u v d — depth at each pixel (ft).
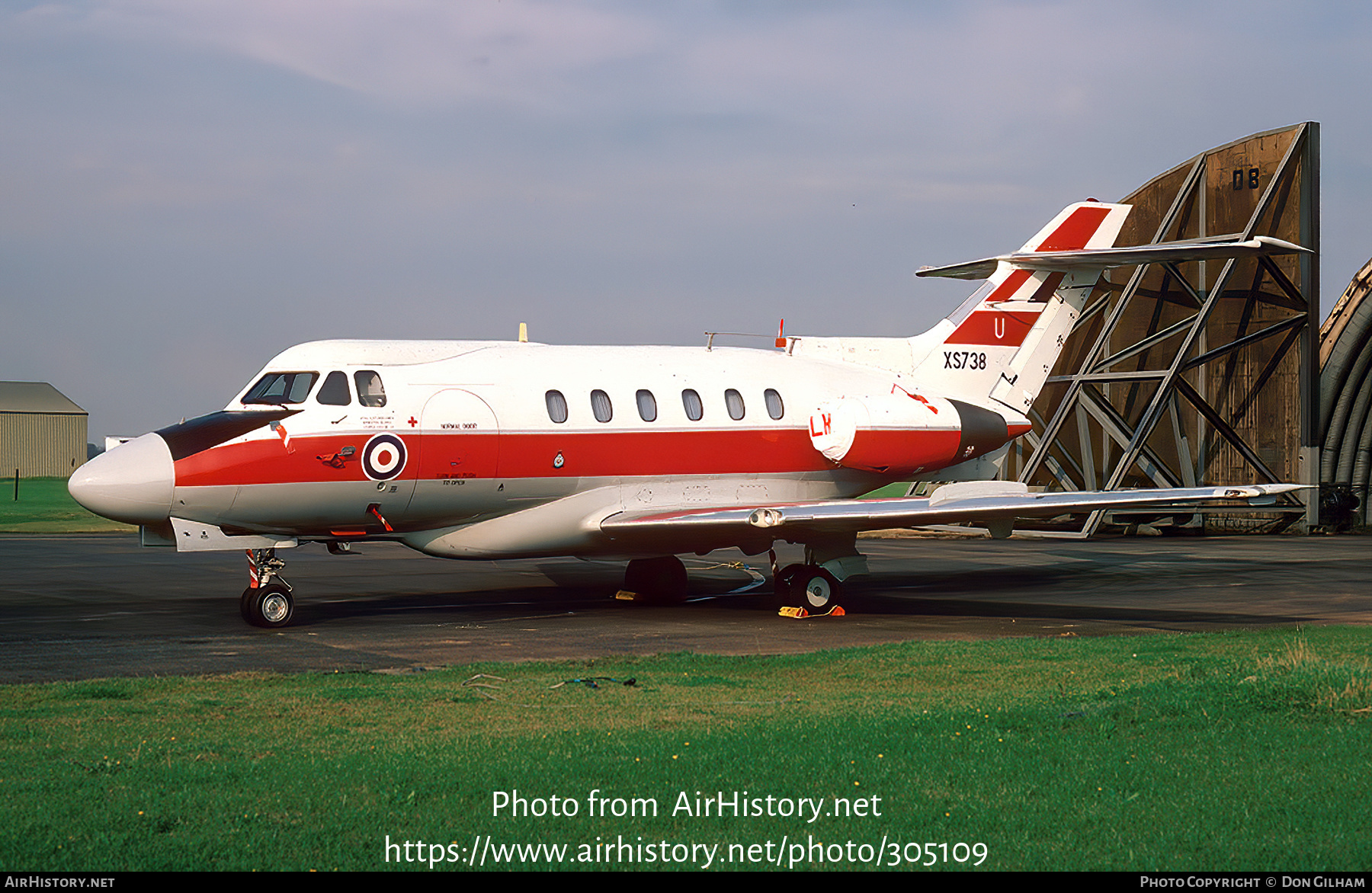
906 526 58.75
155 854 18.43
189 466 50.19
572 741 25.91
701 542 60.29
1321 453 130.82
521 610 59.16
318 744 26.05
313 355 54.80
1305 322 118.52
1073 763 23.68
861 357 67.62
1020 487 62.34
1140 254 63.05
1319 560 90.99
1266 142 119.14
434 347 57.57
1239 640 44.42
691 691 33.65
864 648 42.70
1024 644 43.88
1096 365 119.34
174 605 60.03
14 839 18.92
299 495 52.19
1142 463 123.95
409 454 53.98
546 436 56.90
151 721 29.04
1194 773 22.88
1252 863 18.12
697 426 60.95
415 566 84.07
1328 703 28.66
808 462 64.44
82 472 49.55
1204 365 124.77
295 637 48.42
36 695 33.09
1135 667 37.22
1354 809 20.47
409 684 35.06
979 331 69.21
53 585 69.87
